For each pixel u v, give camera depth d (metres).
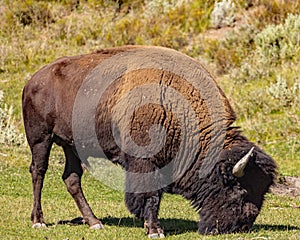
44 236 22.88
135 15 68.62
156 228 22.91
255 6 65.19
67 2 70.19
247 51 59.53
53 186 35.94
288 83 53.78
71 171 26.39
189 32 64.50
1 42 64.88
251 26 61.25
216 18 64.44
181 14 66.62
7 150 45.28
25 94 25.77
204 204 23.44
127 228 25.05
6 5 70.12
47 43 64.56
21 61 62.41
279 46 58.44
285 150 46.22
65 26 66.75
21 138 48.16
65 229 24.45
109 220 27.09
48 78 25.42
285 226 25.50
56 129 25.34
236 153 23.08
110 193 35.75
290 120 49.75
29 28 66.88
